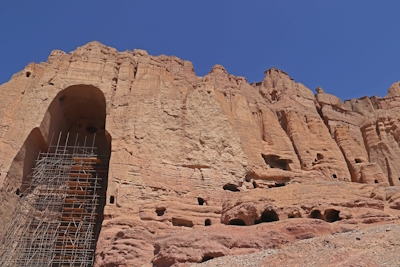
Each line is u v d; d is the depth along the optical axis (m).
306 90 57.22
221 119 40.94
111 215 31.30
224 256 23.05
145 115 38.62
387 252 19.11
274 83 57.09
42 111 37.00
